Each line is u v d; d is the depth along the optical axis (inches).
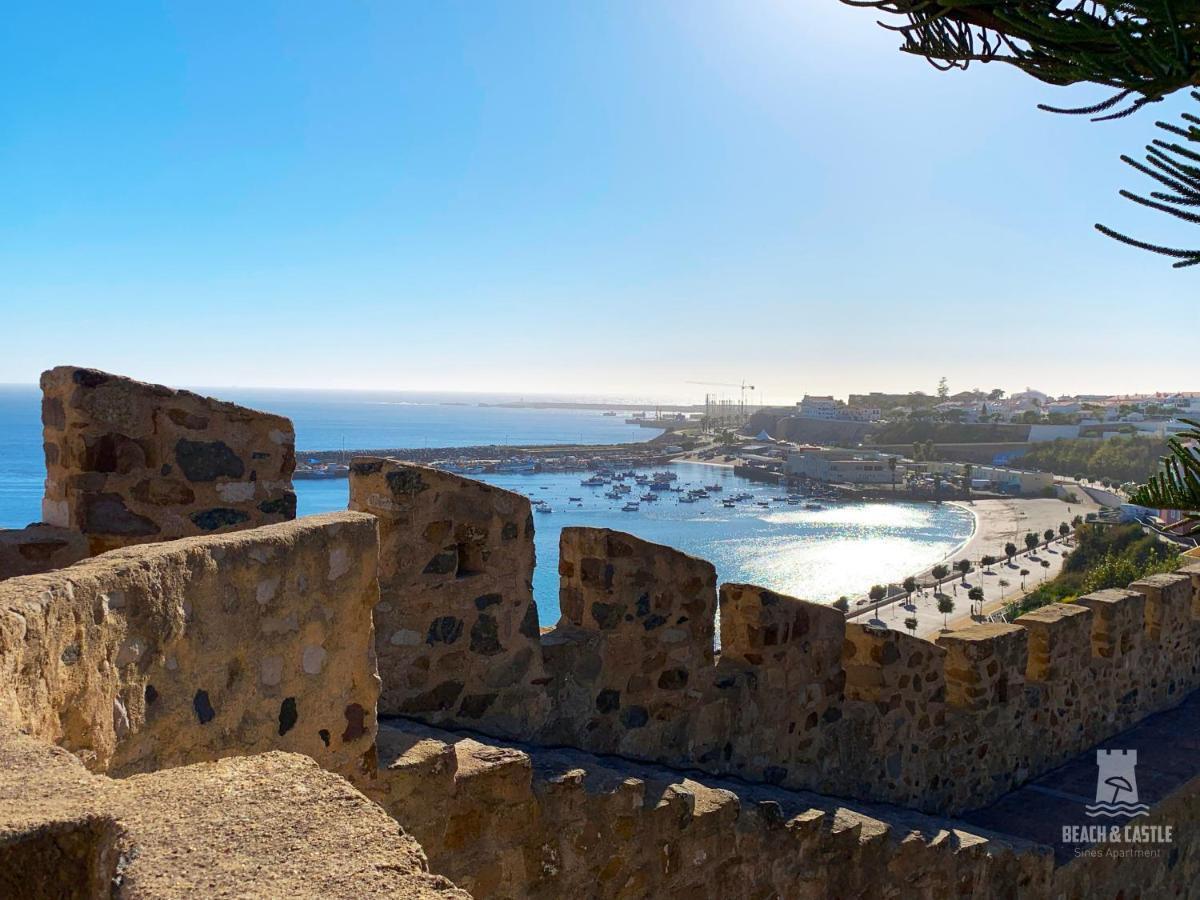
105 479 183.3
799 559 3932.1
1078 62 152.3
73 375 179.6
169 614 108.7
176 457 191.8
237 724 118.9
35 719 88.2
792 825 221.8
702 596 249.4
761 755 264.2
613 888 188.5
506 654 210.8
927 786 309.6
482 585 206.4
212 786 71.2
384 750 161.0
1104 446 6432.1
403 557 193.3
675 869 198.8
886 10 177.2
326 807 69.8
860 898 233.6
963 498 5994.1
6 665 83.1
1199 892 339.9
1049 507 5457.7
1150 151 151.9
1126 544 2279.8
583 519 4995.1
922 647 309.3
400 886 59.4
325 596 131.6
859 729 291.0
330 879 59.2
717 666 256.5
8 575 171.9
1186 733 388.5
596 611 230.8
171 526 191.2
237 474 200.8
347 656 135.6
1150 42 140.4
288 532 127.0
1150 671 411.8
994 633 339.3
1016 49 162.7
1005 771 336.8
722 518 5172.2
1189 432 195.2
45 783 66.8
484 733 206.4
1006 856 266.7
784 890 219.5
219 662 116.3
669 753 242.1
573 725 223.6
